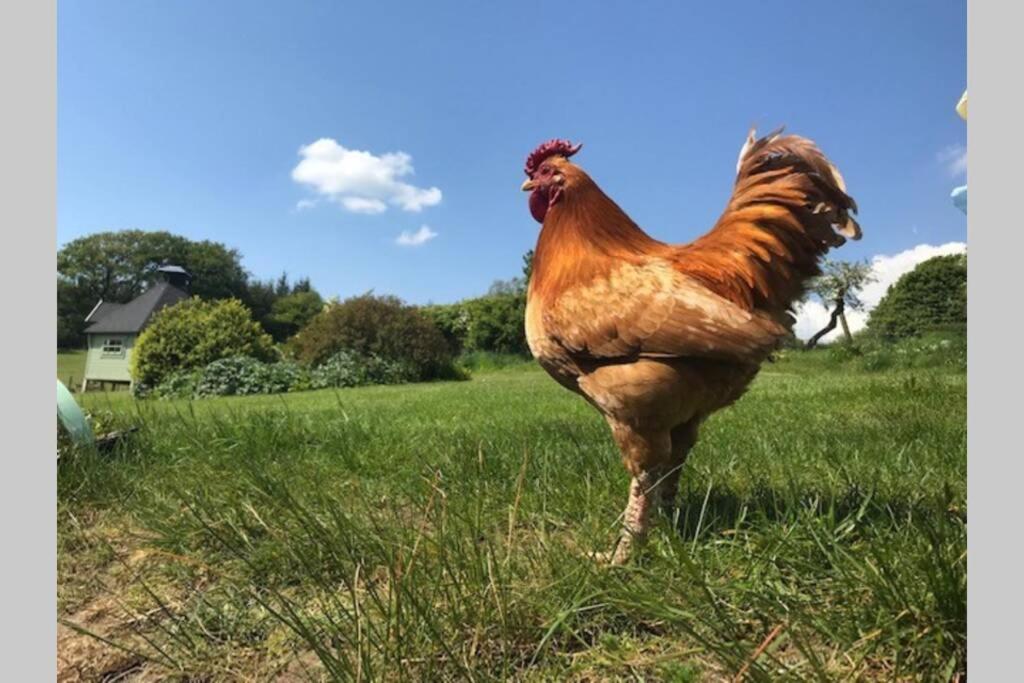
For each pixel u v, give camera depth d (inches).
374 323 277.4
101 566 34.3
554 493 40.0
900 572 24.2
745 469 44.9
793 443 53.6
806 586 26.0
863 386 112.5
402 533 30.7
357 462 52.7
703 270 32.4
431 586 26.1
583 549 30.3
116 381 398.3
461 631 23.7
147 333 269.0
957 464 43.6
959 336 249.3
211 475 47.2
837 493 37.2
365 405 119.8
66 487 43.5
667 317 29.2
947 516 27.3
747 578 26.5
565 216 35.1
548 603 25.0
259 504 37.7
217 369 248.1
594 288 31.5
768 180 34.3
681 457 35.2
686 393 30.0
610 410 31.0
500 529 36.1
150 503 41.4
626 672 22.3
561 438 58.0
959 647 21.0
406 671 21.4
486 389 165.5
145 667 24.7
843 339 353.7
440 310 410.0
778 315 33.8
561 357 32.8
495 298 392.8
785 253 33.2
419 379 272.7
